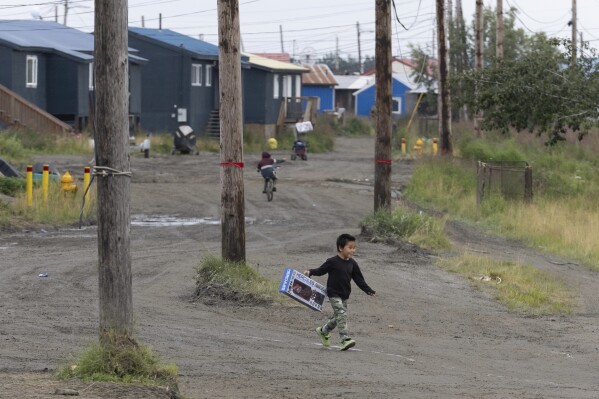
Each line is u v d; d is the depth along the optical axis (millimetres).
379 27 45594
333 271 24500
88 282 33562
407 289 34594
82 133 103188
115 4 17594
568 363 24109
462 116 136500
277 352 23891
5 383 16812
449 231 52531
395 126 124750
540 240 50719
